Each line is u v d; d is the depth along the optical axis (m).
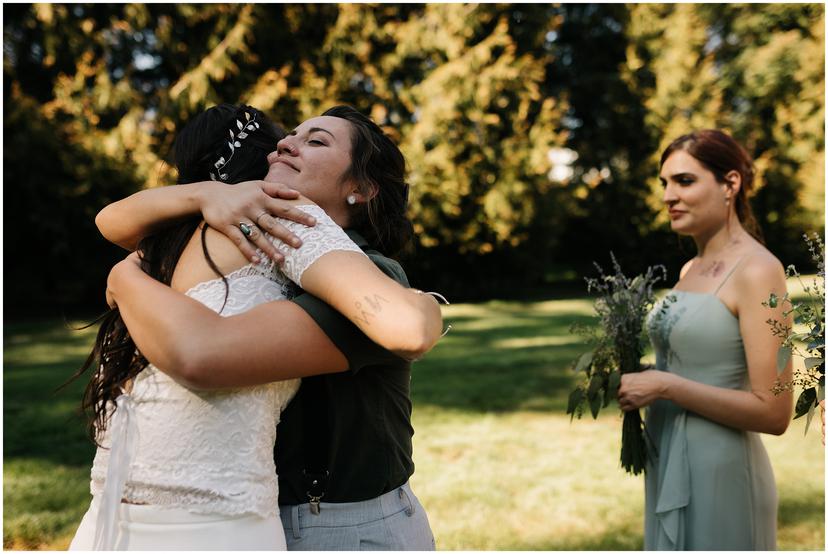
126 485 1.17
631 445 2.27
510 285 13.42
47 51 11.35
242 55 11.67
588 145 15.23
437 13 12.18
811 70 14.12
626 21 14.55
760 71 14.35
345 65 12.29
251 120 1.50
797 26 14.88
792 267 1.61
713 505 2.05
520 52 13.43
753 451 2.10
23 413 5.17
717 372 2.11
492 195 12.38
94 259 12.02
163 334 1.08
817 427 4.72
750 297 2.02
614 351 2.32
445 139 12.05
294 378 1.16
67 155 11.06
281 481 1.27
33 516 3.34
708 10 14.79
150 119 11.96
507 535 3.12
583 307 11.30
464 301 12.60
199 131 1.46
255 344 1.09
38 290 12.11
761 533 2.08
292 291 1.25
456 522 3.27
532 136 12.80
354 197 1.41
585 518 3.32
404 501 1.34
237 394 1.16
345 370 1.19
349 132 1.42
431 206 12.05
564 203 13.60
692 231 2.21
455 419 5.05
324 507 1.25
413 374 6.50
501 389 5.90
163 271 1.29
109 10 11.75
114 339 1.30
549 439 4.58
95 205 11.41
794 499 3.47
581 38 16.08
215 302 1.19
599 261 15.09
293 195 1.27
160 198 1.31
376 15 12.44
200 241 1.26
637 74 14.73
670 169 2.21
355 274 1.11
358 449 1.27
